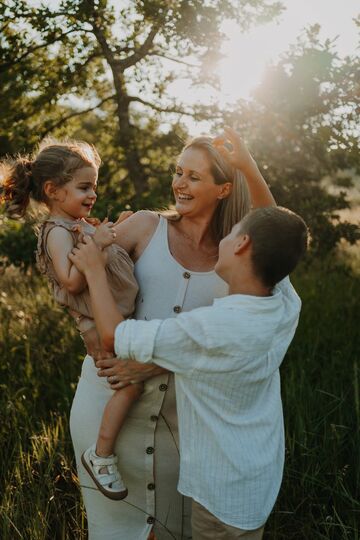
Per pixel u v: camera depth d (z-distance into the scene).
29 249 5.83
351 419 3.45
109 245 2.23
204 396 2.00
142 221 2.53
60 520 2.93
